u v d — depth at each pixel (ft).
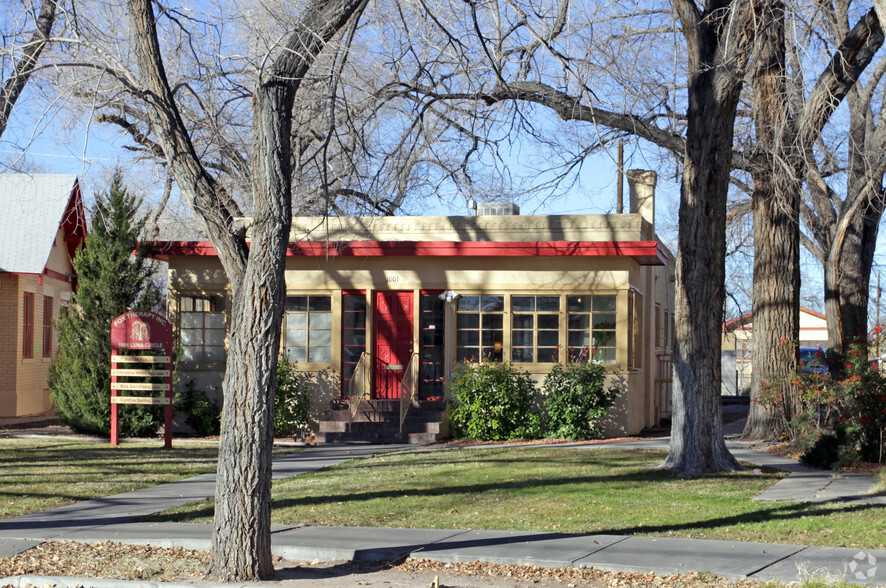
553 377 66.85
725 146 48.37
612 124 58.39
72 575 27.20
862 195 68.69
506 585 25.41
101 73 34.99
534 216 69.10
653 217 73.72
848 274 78.38
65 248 94.27
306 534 31.89
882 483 41.63
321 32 30.55
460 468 48.83
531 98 57.11
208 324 71.97
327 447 62.44
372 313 71.00
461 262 69.97
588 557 27.61
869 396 50.65
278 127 28.45
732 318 121.60
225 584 25.99
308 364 71.15
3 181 88.48
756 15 46.80
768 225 63.57
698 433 47.62
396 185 58.23
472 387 65.87
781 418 61.98
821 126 57.31
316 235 70.95
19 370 83.87
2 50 38.47
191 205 29.60
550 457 53.47
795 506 36.22
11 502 39.34
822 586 23.35
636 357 74.54
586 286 68.13
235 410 27.27
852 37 54.54
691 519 33.76
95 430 67.82
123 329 63.10
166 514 36.63
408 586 25.54
